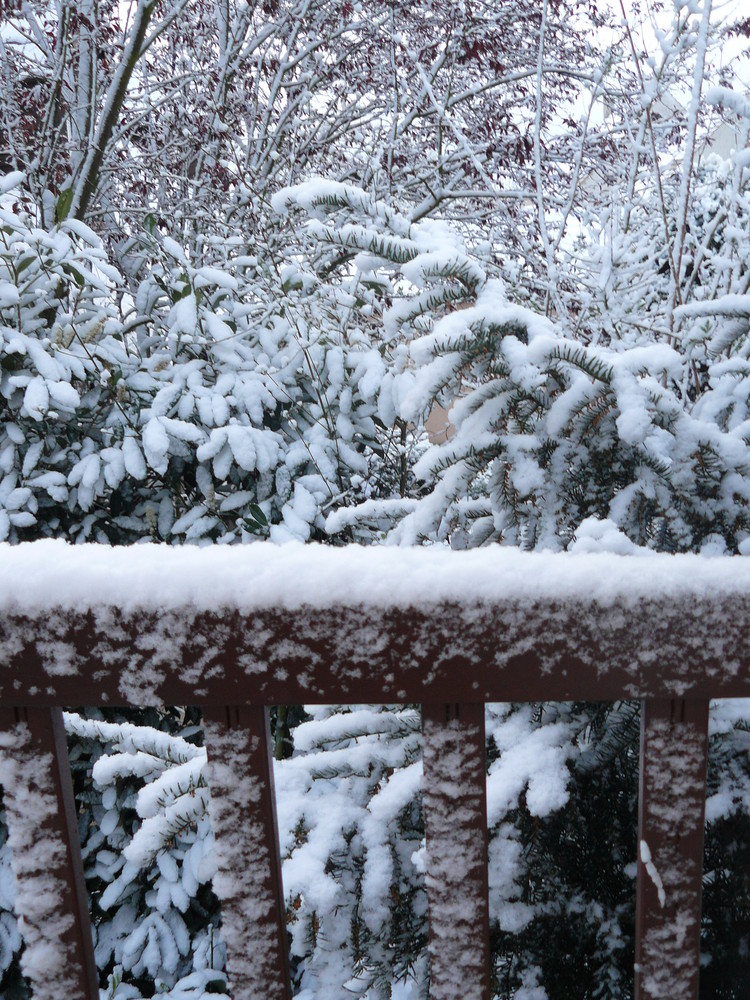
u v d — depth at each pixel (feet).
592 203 9.37
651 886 1.97
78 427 6.80
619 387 3.31
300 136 13.16
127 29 11.79
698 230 6.81
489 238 13.69
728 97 4.75
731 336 3.82
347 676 1.82
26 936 2.05
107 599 1.82
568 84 14.34
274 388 7.02
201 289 7.56
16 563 1.86
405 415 3.75
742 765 3.14
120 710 6.40
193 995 4.83
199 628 1.82
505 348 3.54
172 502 7.04
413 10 13.28
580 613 1.79
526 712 3.28
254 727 1.89
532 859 3.04
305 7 12.38
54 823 2.00
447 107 13.03
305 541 6.32
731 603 1.80
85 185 9.15
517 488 3.51
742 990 3.10
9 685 1.88
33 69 11.26
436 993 2.03
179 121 12.32
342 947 2.89
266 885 1.97
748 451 3.41
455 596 1.78
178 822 3.06
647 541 3.67
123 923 5.57
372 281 6.88
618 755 3.23
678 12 5.71
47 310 7.20
